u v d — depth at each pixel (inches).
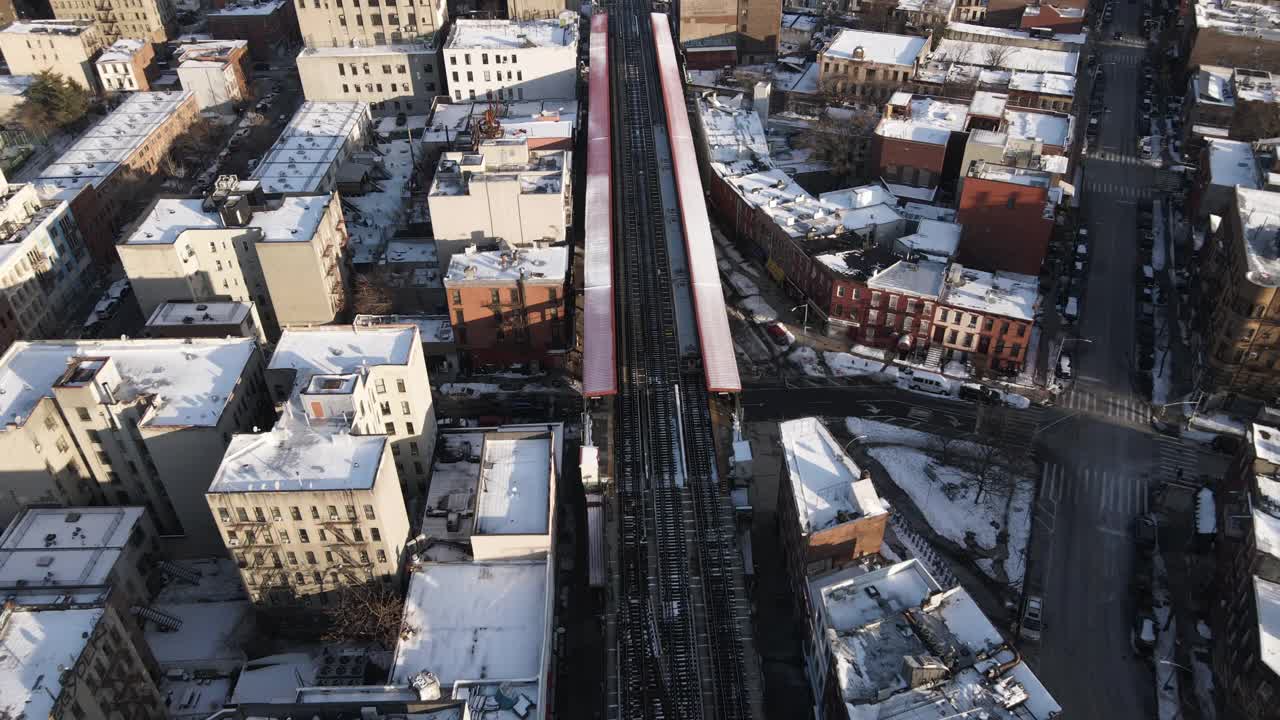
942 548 5275.6
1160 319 6993.1
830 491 4736.7
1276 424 5930.1
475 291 6309.1
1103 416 6156.5
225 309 6072.8
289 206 6717.5
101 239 7755.9
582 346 6806.1
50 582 4429.1
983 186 6855.3
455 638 4365.2
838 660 3909.9
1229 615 4608.8
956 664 3873.0
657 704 4456.2
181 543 5172.2
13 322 6599.4
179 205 6742.1
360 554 4559.5
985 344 6407.5
